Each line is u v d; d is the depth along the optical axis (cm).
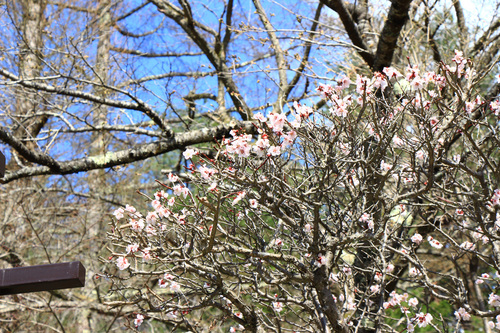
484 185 430
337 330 412
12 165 972
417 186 429
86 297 917
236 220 457
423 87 407
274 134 370
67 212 994
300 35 655
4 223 858
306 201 370
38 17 921
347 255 636
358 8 764
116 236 382
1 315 870
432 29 824
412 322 479
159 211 370
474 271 707
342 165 416
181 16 830
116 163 691
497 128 457
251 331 453
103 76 845
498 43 725
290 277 404
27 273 318
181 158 934
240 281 408
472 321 860
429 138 396
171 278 414
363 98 368
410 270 504
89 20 952
